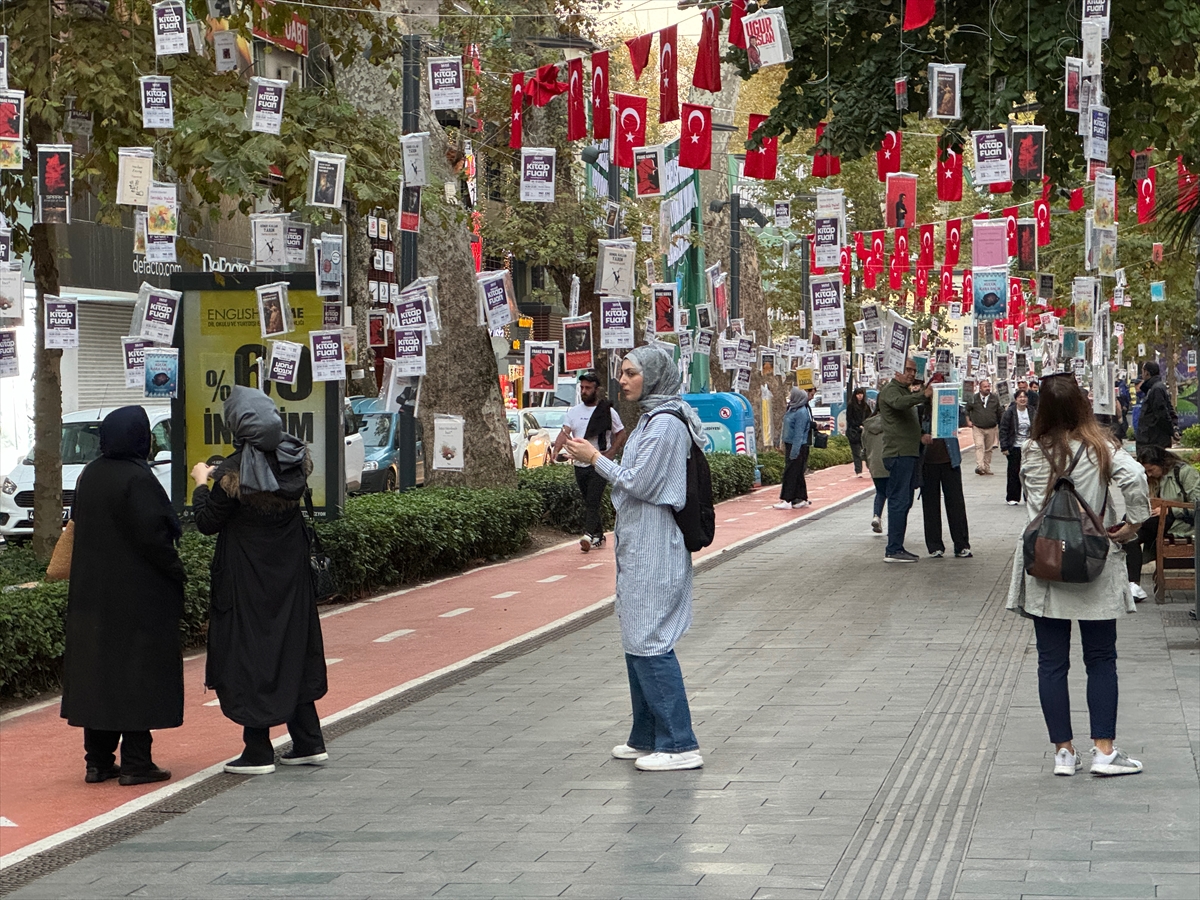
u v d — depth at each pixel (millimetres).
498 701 10758
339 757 9156
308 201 14023
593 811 7730
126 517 8539
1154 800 7539
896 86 14688
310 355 15820
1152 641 12164
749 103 44875
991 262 15102
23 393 30578
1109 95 17062
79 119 14508
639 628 8562
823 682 11039
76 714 8562
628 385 8609
